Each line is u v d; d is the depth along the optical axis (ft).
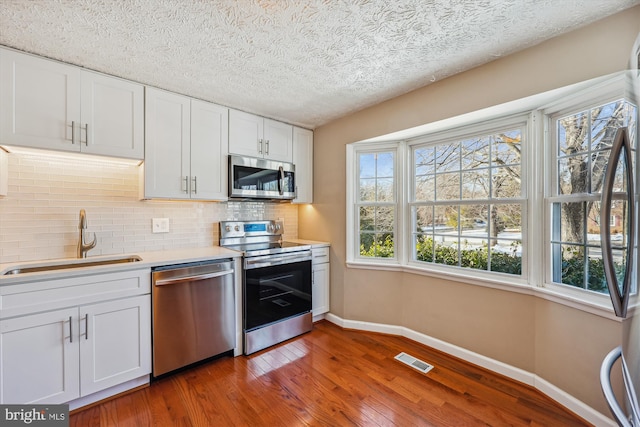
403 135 8.33
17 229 6.10
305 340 8.57
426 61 6.08
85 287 5.45
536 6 4.43
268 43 5.38
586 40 4.91
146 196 6.90
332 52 5.71
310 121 9.85
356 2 4.33
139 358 6.06
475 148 7.34
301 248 9.02
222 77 6.69
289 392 6.07
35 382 4.97
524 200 6.44
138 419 5.26
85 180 6.93
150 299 6.23
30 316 4.92
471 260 7.40
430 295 8.03
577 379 5.32
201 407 5.59
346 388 6.21
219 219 9.26
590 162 5.32
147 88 6.96
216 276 7.15
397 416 5.36
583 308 5.19
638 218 3.08
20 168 6.14
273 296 8.32
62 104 5.85
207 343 7.04
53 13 4.50
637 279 3.08
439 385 6.31
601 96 5.08
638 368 2.99
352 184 9.50
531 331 6.20
